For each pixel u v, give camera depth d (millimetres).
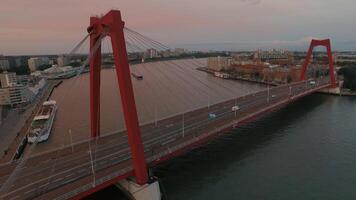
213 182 70438
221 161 82312
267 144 95875
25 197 52750
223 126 93250
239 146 94188
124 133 90125
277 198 63656
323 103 165500
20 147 97312
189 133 87562
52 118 129625
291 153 88062
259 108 121375
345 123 120688
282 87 186500
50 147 98062
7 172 64938
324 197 63750
